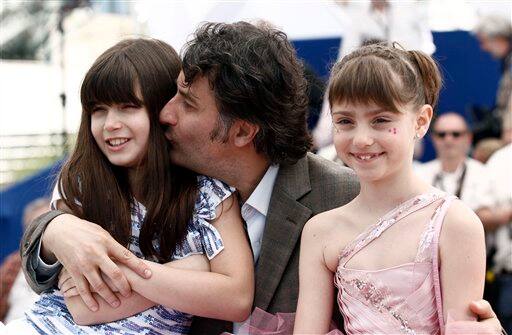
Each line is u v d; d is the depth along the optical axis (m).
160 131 1.61
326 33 3.58
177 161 1.64
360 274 1.39
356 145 1.36
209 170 1.64
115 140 1.58
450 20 3.78
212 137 1.58
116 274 1.49
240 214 1.67
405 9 3.55
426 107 1.42
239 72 1.53
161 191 1.60
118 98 1.57
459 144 3.56
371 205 1.45
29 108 5.59
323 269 1.50
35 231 1.59
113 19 6.37
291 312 1.60
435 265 1.33
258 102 1.56
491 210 3.43
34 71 6.49
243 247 1.59
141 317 1.56
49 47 6.64
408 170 1.42
